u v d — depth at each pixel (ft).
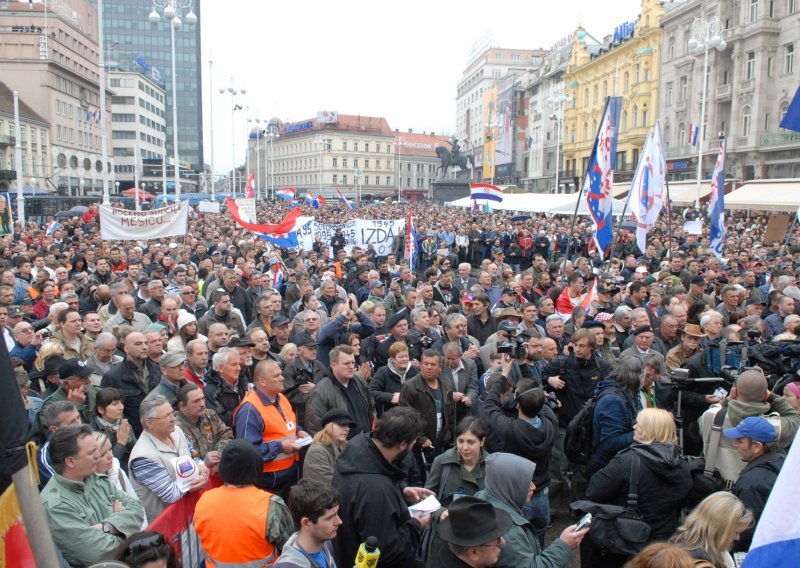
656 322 30.55
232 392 19.61
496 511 11.07
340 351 18.93
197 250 59.88
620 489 14.16
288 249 65.10
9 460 6.50
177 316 28.02
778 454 13.70
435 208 198.39
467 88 438.40
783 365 18.61
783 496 9.00
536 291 38.11
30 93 226.58
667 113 184.65
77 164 254.88
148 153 343.87
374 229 67.56
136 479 14.70
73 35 255.29
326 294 34.86
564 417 21.48
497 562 11.62
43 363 20.51
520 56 389.19
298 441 16.67
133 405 19.77
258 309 29.58
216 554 12.46
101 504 13.23
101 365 21.74
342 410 15.76
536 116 291.17
